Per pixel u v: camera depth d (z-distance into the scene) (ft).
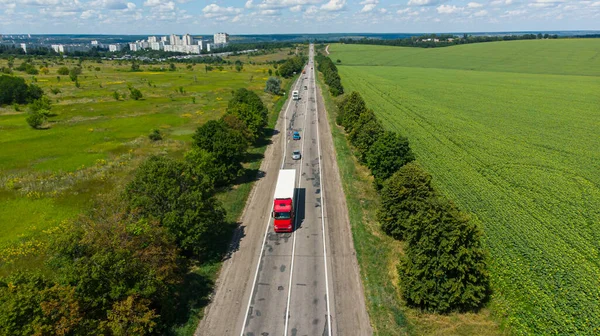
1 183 213.25
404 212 150.00
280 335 107.04
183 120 365.20
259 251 148.36
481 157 252.42
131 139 302.04
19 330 78.33
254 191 205.57
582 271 132.16
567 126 334.85
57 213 181.06
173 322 111.45
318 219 173.58
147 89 540.11
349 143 291.79
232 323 111.75
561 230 160.04
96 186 211.00
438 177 218.18
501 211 175.73
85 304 92.79
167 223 129.29
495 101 445.78
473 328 108.17
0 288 84.99
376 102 440.45
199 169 189.37
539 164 239.91
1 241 156.97
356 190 204.85
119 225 109.60
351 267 138.10
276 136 313.73
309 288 126.62
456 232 110.01
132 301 95.09
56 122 354.95
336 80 519.60
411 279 114.32
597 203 185.68
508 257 140.15
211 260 142.10
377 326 110.11
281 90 535.60
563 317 109.91
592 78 597.52
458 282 110.22
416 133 312.29
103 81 610.65
